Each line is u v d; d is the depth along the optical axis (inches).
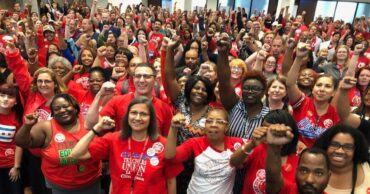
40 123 90.0
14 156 111.6
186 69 140.7
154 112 79.1
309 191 63.0
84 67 151.1
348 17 671.1
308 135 103.2
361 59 195.3
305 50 99.0
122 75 139.4
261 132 64.0
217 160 80.2
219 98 104.0
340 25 428.1
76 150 76.5
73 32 273.6
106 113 98.4
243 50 231.5
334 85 105.3
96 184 99.5
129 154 77.5
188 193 84.7
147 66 100.1
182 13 493.0
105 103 113.2
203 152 81.7
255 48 220.5
